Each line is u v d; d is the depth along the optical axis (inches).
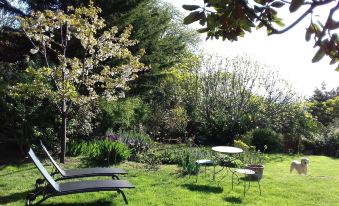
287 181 364.8
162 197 279.3
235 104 689.0
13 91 395.2
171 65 745.0
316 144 682.2
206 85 710.5
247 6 78.5
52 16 378.0
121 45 411.8
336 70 78.2
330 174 445.7
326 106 867.4
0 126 420.5
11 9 598.9
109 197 272.7
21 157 399.2
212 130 682.2
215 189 313.3
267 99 705.0
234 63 704.4
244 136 636.7
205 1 83.0
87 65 379.2
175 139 630.5
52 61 550.6
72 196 272.5
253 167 366.9
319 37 71.4
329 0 67.0
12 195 266.8
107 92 398.0
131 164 399.5
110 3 598.9
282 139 651.5
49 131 414.3
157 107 689.0
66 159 399.5
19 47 581.9
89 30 374.9
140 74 658.8
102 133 501.0
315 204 285.4
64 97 361.1
